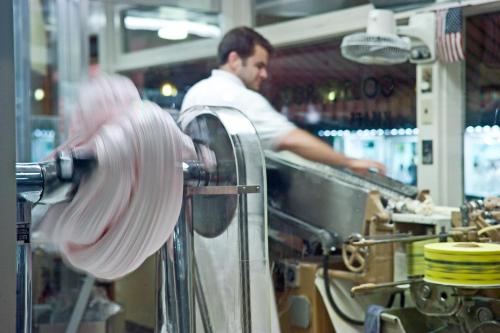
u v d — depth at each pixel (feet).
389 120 8.86
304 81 10.09
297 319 6.61
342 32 9.50
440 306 5.18
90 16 13.88
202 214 3.15
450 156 7.95
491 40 7.50
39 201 2.84
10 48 2.47
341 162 8.24
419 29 7.99
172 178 2.85
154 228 2.88
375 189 7.20
